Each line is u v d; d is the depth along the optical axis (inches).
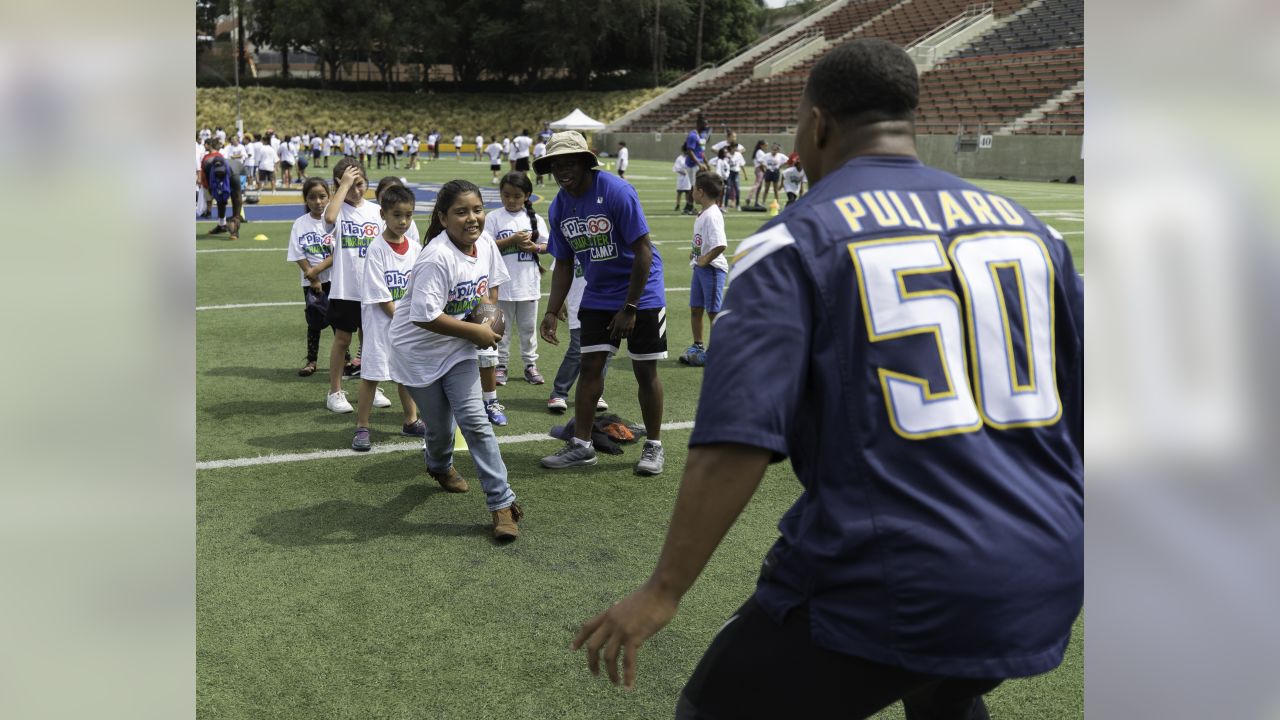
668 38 2669.8
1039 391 68.2
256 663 129.6
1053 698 121.7
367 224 249.3
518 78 2738.7
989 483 65.0
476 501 192.1
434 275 166.6
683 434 240.5
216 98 2316.7
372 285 213.9
